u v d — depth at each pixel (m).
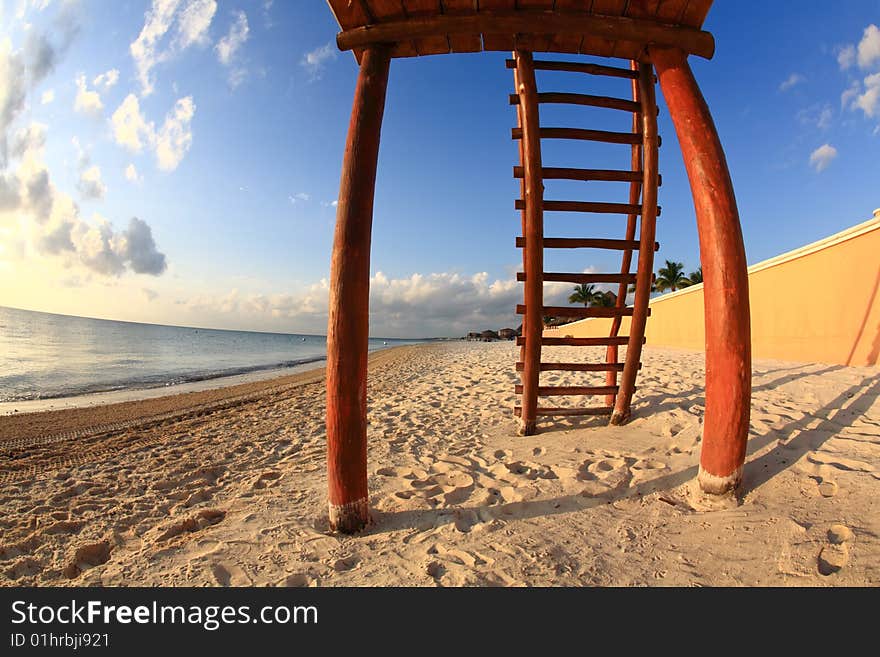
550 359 14.59
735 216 2.76
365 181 2.77
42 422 7.37
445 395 8.18
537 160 3.76
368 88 2.94
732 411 2.72
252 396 10.41
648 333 16.73
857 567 1.99
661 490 3.07
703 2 2.95
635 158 4.28
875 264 6.80
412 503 3.18
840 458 2.98
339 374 2.70
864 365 6.81
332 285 2.73
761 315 9.41
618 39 3.04
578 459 3.80
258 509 3.23
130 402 9.95
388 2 2.95
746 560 2.19
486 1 2.99
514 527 2.75
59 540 2.97
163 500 3.69
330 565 2.43
